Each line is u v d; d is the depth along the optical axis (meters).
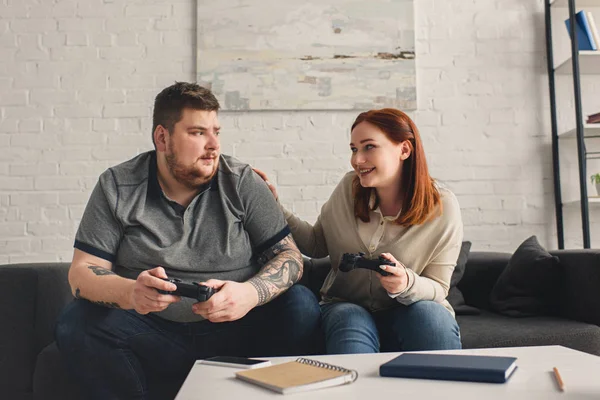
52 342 1.89
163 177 1.74
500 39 3.14
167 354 1.61
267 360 1.16
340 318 1.54
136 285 1.33
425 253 1.75
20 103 3.01
